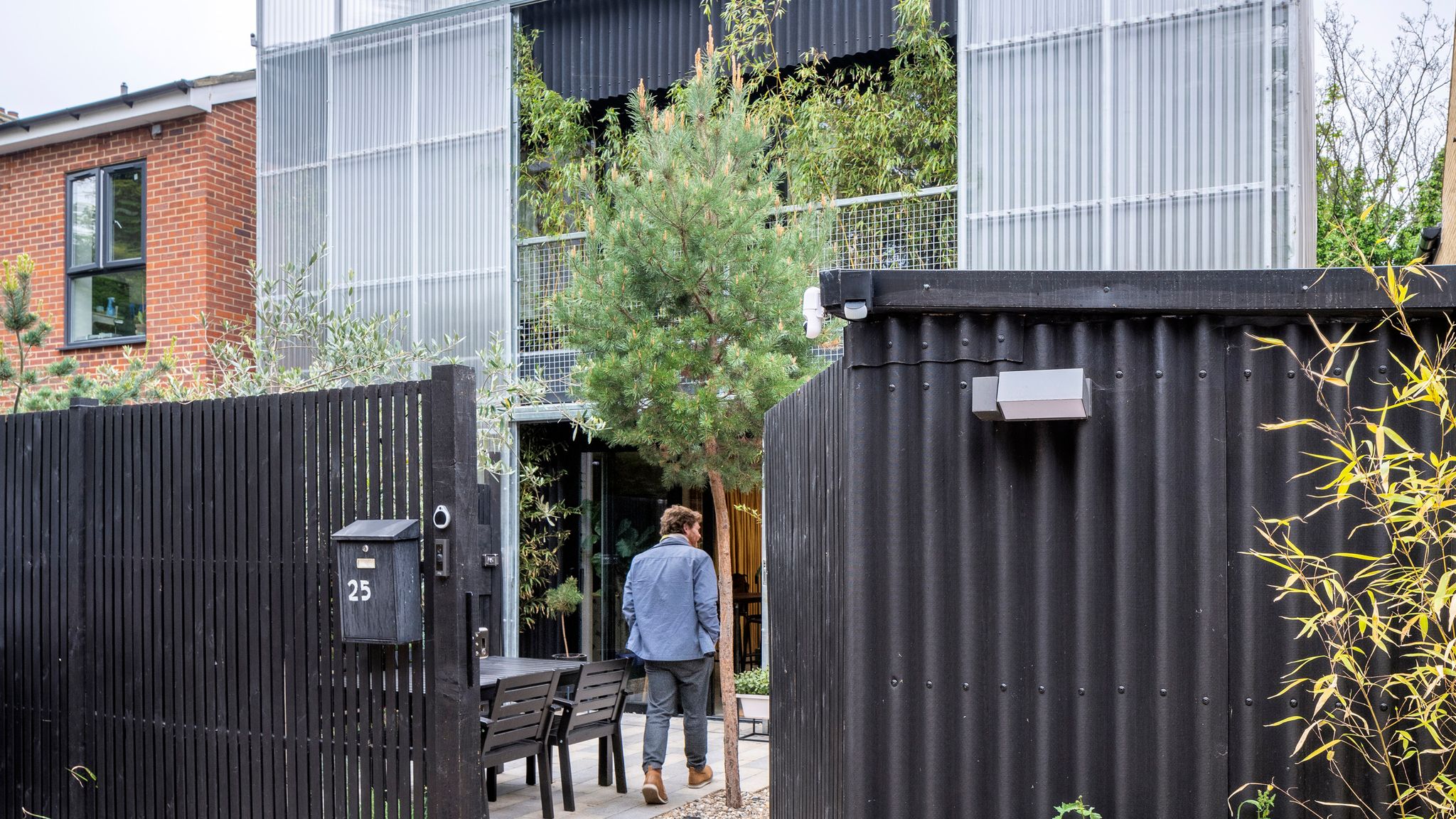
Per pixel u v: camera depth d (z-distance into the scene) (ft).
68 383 26.45
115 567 17.34
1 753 18.38
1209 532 9.21
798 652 14.08
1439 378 8.57
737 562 32.53
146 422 17.13
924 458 9.48
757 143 20.76
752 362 19.27
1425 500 8.00
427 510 14.46
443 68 31.71
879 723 9.55
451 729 14.07
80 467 17.67
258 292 30.48
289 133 33.27
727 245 19.53
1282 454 9.20
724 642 21.30
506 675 19.57
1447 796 8.32
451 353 30.99
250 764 15.84
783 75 30.50
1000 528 9.36
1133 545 9.29
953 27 28.04
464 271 31.09
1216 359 9.29
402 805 14.48
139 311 35.65
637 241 19.69
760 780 22.99
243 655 15.94
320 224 32.78
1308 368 9.15
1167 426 9.27
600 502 32.71
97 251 36.22
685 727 22.09
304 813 15.29
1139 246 24.59
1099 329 9.41
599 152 31.48
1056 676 9.30
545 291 30.37
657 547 21.74
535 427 32.58
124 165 35.83
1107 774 9.23
